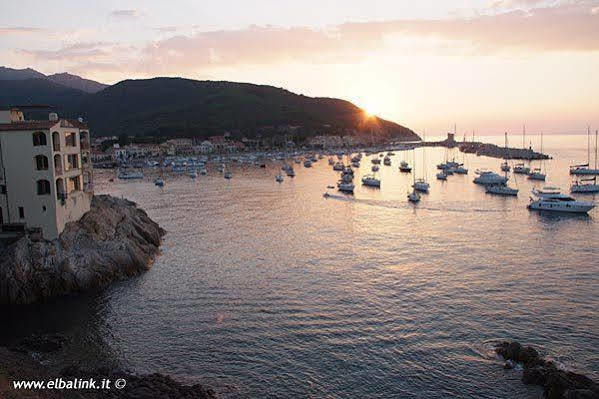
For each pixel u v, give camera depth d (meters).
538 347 45.69
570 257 75.38
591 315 52.62
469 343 46.78
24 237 64.50
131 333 50.50
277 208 126.62
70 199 71.50
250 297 59.59
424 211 119.00
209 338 48.91
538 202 117.19
